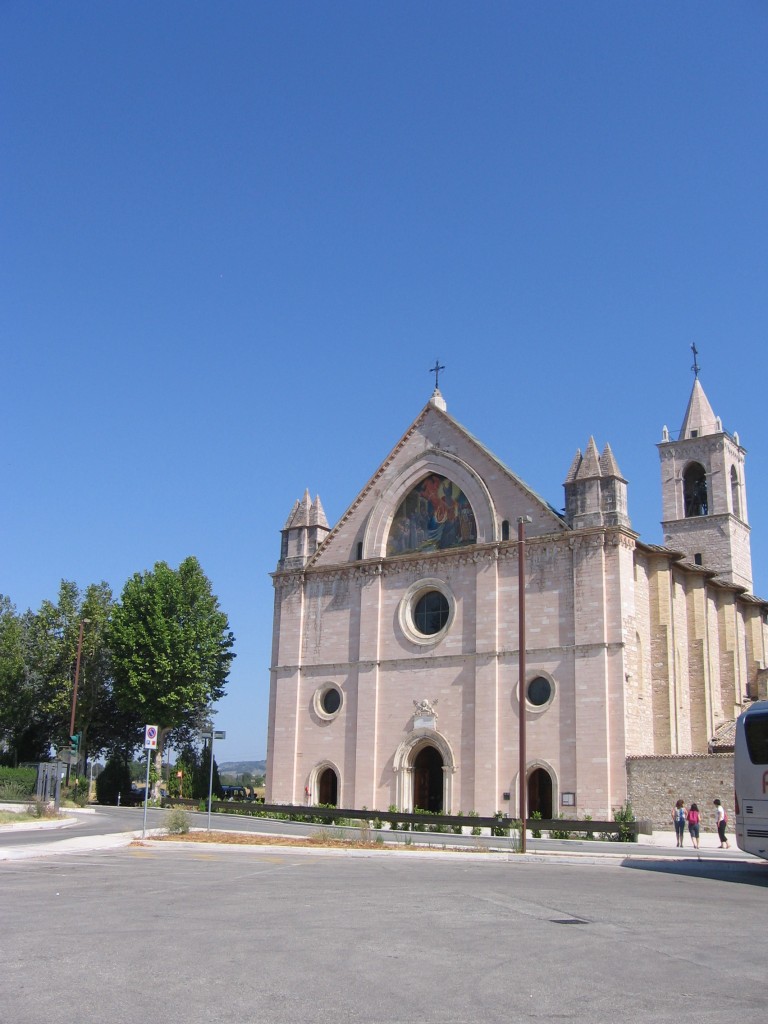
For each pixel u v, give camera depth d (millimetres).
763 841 32438
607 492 61156
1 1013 11883
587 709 58375
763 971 15445
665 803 54906
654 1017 12328
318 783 68812
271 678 72875
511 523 64500
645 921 20547
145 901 22047
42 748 99562
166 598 84312
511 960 15789
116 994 12961
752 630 81875
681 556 65312
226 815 67500
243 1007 12398
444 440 69125
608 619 59031
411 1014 12227
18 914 19750
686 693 67250
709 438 91250
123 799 80500
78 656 82562
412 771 64875
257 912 20562
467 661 63656
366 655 68062
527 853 40781
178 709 83438
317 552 73250
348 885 26266
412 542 69062
